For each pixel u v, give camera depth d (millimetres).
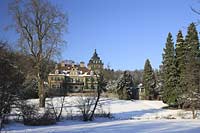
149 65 89750
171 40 66500
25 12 49656
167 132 24109
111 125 31125
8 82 20641
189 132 23875
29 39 49969
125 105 65062
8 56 21391
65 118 41938
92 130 26484
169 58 65625
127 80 86938
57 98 58750
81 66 119938
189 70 45281
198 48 59219
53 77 107188
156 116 51000
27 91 24453
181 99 51938
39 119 33750
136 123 32938
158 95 86188
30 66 48156
